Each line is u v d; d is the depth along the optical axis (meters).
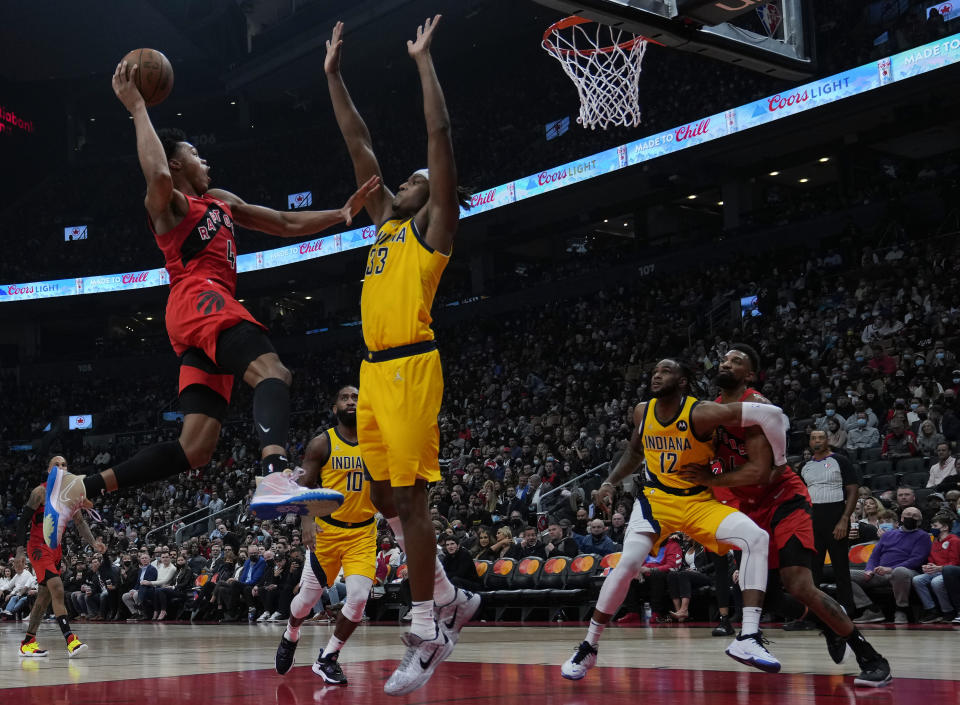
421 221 3.37
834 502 7.64
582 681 4.26
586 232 31.80
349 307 35.38
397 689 3.26
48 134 40.16
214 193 3.76
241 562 14.98
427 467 3.34
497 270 32.56
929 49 20.03
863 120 22.55
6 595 18.92
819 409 15.83
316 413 29.16
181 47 36.78
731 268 24.08
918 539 8.69
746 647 4.19
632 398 18.86
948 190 21.38
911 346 16.61
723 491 4.70
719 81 25.12
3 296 35.78
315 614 13.35
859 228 22.08
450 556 11.38
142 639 9.70
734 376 4.64
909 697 3.44
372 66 33.31
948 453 11.31
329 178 35.50
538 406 22.11
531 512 14.38
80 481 3.37
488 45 32.06
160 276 35.50
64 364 36.97
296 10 32.72
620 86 17.05
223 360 3.31
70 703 3.72
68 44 36.22
